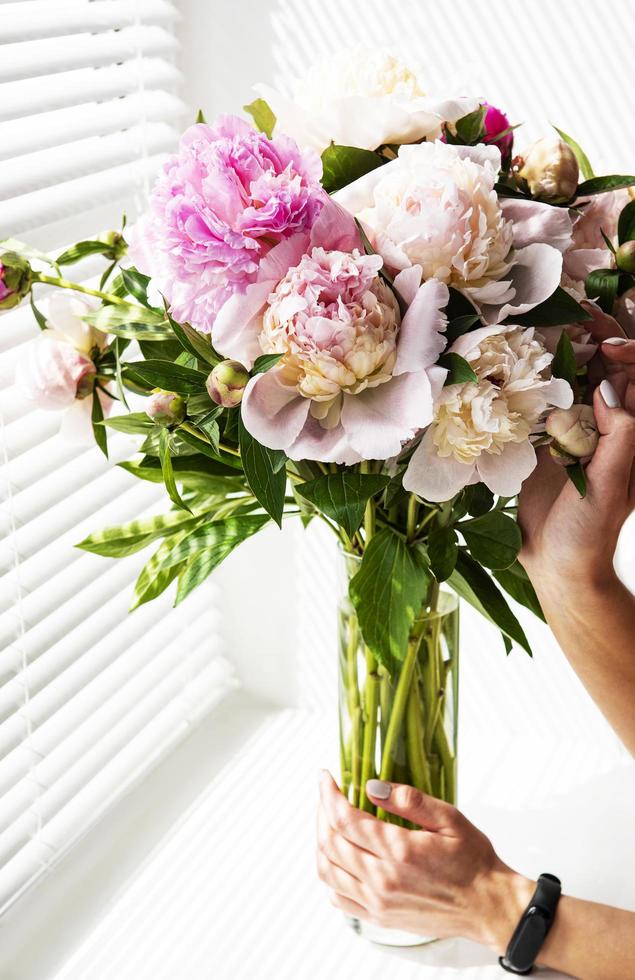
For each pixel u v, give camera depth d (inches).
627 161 58.0
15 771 53.4
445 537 41.7
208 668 67.6
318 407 36.5
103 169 54.5
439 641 46.0
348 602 45.9
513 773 60.7
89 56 52.7
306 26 58.0
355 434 35.7
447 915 47.3
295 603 65.7
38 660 55.0
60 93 51.7
